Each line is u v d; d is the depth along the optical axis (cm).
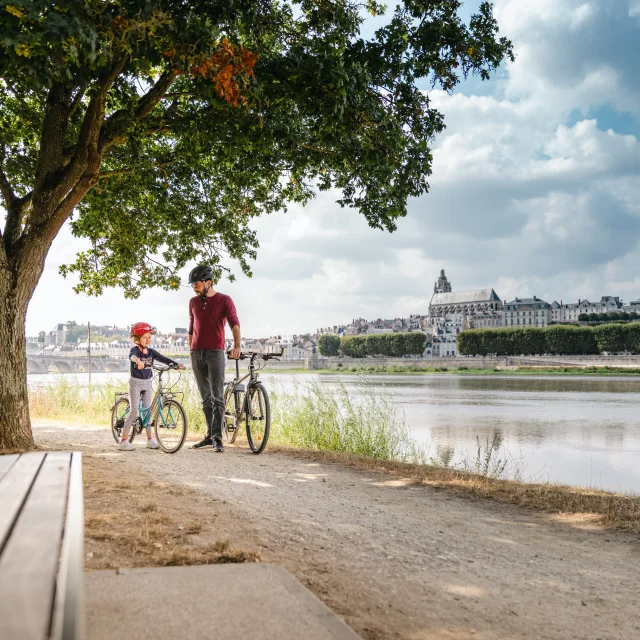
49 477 232
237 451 908
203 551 372
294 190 1312
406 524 515
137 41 652
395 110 959
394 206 1023
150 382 916
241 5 754
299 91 793
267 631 248
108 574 312
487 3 940
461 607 334
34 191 841
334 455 879
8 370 807
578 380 9675
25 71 584
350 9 880
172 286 1362
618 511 575
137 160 932
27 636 105
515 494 646
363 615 307
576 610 343
